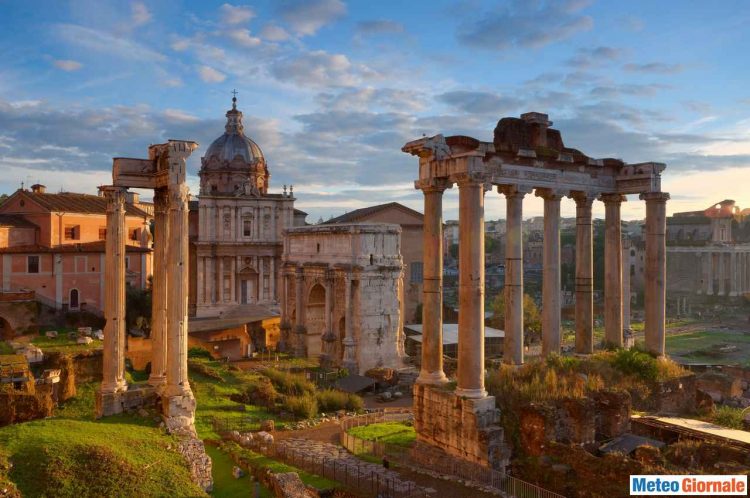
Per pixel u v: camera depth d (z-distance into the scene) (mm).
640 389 36125
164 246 36344
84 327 70375
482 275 32344
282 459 36156
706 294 156375
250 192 108688
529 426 30609
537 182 38531
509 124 37812
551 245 39906
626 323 61844
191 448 30500
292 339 89062
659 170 41250
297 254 89938
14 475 25125
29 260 73125
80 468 26094
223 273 105750
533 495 27984
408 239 116812
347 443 40562
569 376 35531
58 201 79875
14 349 54656
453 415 32344
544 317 40281
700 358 91438
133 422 32875
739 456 27109
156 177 35625
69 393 46500
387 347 80438
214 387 56156
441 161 33844
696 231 178875
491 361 66688
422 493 28484
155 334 36438
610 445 30312
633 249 159000
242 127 117375
